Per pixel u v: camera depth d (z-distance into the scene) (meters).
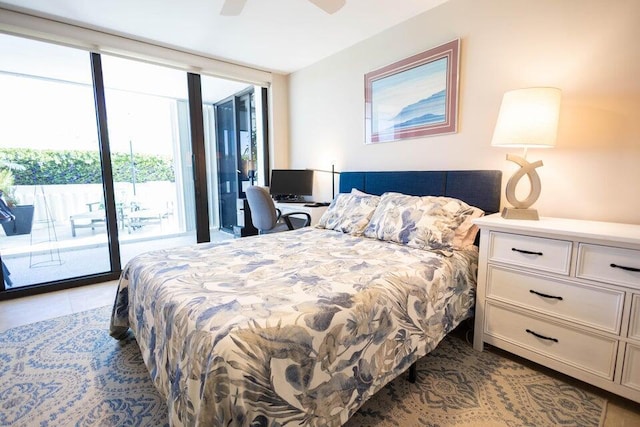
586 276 1.44
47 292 2.84
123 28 2.74
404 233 2.06
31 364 1.76
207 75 3.57
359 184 3.06
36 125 2.91
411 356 1.43
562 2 1.82
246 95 4.44
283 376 0.96
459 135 2.37
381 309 1.29
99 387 1.57
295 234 2.50
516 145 1.74
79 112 2.99
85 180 3.16
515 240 1.67
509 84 2.08
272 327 1.00
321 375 1.06
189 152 3.70
